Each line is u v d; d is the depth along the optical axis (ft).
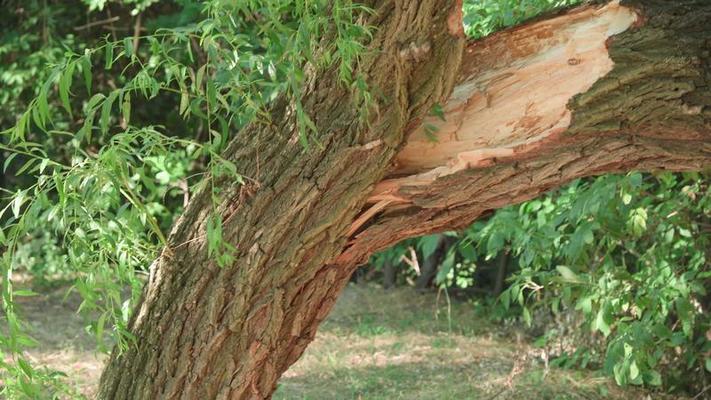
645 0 8.97
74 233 9.69
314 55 9.85
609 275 17.69
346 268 10.68
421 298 34.09
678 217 17.39
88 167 9.55
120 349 10.39
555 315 26.48
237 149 10.35
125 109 9.27
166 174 21.12
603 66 9.03
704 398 21.01
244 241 10.08
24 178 38.60
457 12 9.29
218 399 10.44
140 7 27.94
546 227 17.84
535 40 9.53
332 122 9.80
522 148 9.43
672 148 9.02
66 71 8.98
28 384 10.48
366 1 9.57
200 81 9.20
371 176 9.71
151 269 10.72
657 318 17.46
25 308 30.91
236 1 9.32
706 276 17.92
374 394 21.70
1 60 33.45
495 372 23.45
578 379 22.24
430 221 10.39
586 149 9.29
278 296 10.11
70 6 35.01
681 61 8.64
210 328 10.30
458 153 9.81
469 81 9.82
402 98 9.46
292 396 21.39
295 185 9.88
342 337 27.94
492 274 34.68
